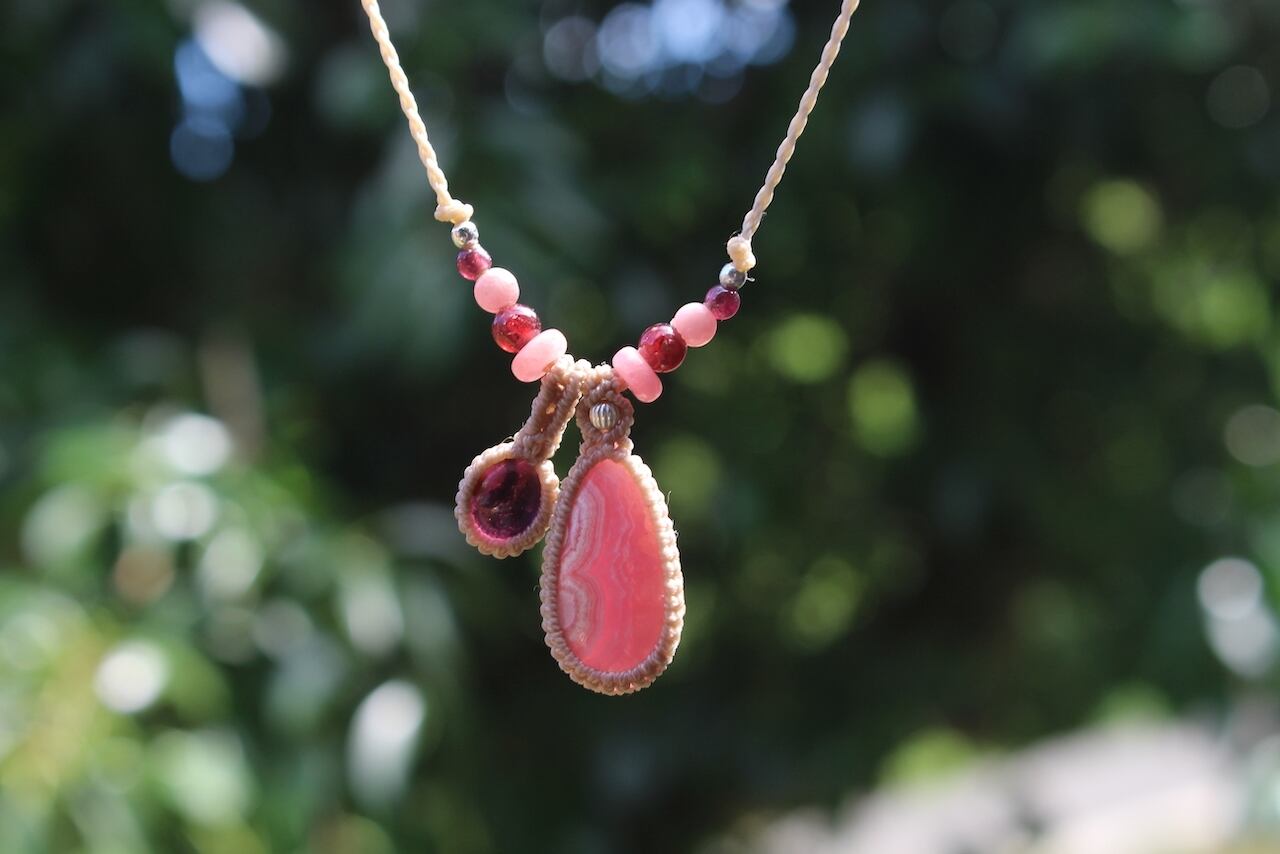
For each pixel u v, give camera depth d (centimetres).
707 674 50
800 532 52
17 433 44
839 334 51
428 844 45
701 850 50
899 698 51
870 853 58
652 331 33
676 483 51
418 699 43
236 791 41
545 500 33
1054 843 64
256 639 43
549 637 33
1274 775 46
